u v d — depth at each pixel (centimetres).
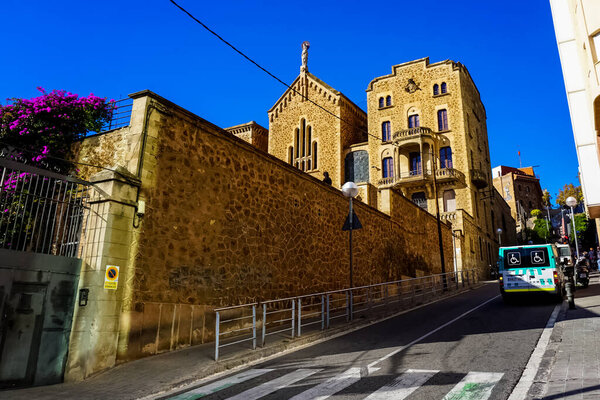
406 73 4194
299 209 1388
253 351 857
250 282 1126
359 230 1758
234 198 1114
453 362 688
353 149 4119
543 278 1459
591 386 504
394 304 1623
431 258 2584
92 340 729
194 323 939
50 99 1023
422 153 3722
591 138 1748
